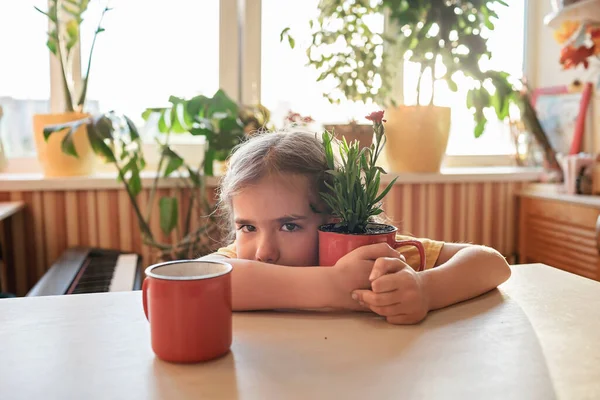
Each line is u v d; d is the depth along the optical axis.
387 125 1.97
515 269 0.87
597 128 2.00
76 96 1.97
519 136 2.23
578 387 0.45
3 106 1.94
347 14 1.87
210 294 0.50
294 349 0.53
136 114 2.02
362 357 0.51
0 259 1.74
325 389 0.44
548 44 2.27
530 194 1.99
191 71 2.05
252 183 0.76
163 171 1.98
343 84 1.86
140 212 1.82
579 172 1.86
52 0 1.76
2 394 0.44
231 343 0.53
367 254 0.64
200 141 2.08
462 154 2.29
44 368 0.49
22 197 1.74
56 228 1.77
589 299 0.70
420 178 1.95
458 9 1.85
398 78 2.17
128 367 0.49
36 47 1.94
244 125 1.83
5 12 1.90
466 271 0.71
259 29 2.07
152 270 0.54
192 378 0.47
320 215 0.77
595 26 1.80
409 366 0.49
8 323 0.61
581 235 1.75
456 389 0.44
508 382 0.46
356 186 0.67
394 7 1.84
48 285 1.24
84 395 0.44
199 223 1.85
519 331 0.58
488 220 2.07
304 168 0.76
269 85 2.10
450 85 1.87
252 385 0.45
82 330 0.59
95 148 1.62
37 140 1.80
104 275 1.40
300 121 1.68
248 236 0.78
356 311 0.66
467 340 0.56
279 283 0.65
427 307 0.63
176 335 0.50
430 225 2.00
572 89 2.10
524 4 2.32
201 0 2.03
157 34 2.01
